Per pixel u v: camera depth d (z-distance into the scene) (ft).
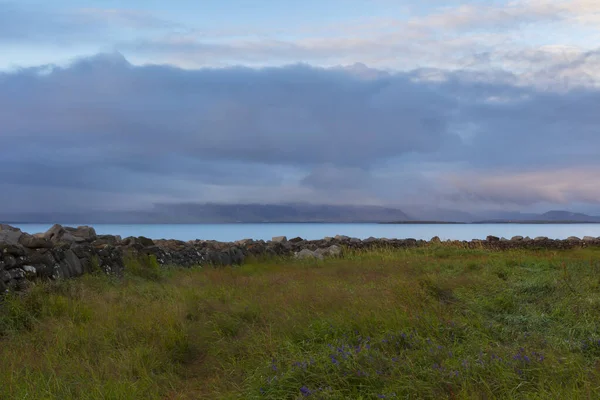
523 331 22.15
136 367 18.81
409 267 46.47
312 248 75.87
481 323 22.67
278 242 73.26
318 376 16.37
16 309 25.17
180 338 22.17
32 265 30.45
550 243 81.51
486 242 79.46
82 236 44.42
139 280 39.24
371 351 18.26
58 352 20.33
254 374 17.78
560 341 20.02
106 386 16.52
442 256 63.87
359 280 39.47
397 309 24.39
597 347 19.22
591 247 81.51
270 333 22.33
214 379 18.69
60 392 16.22
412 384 15.47
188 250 53.78
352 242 77.82
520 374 15.96
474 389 14.94
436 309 24.58
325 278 42.14
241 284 38.65
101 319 25.00
